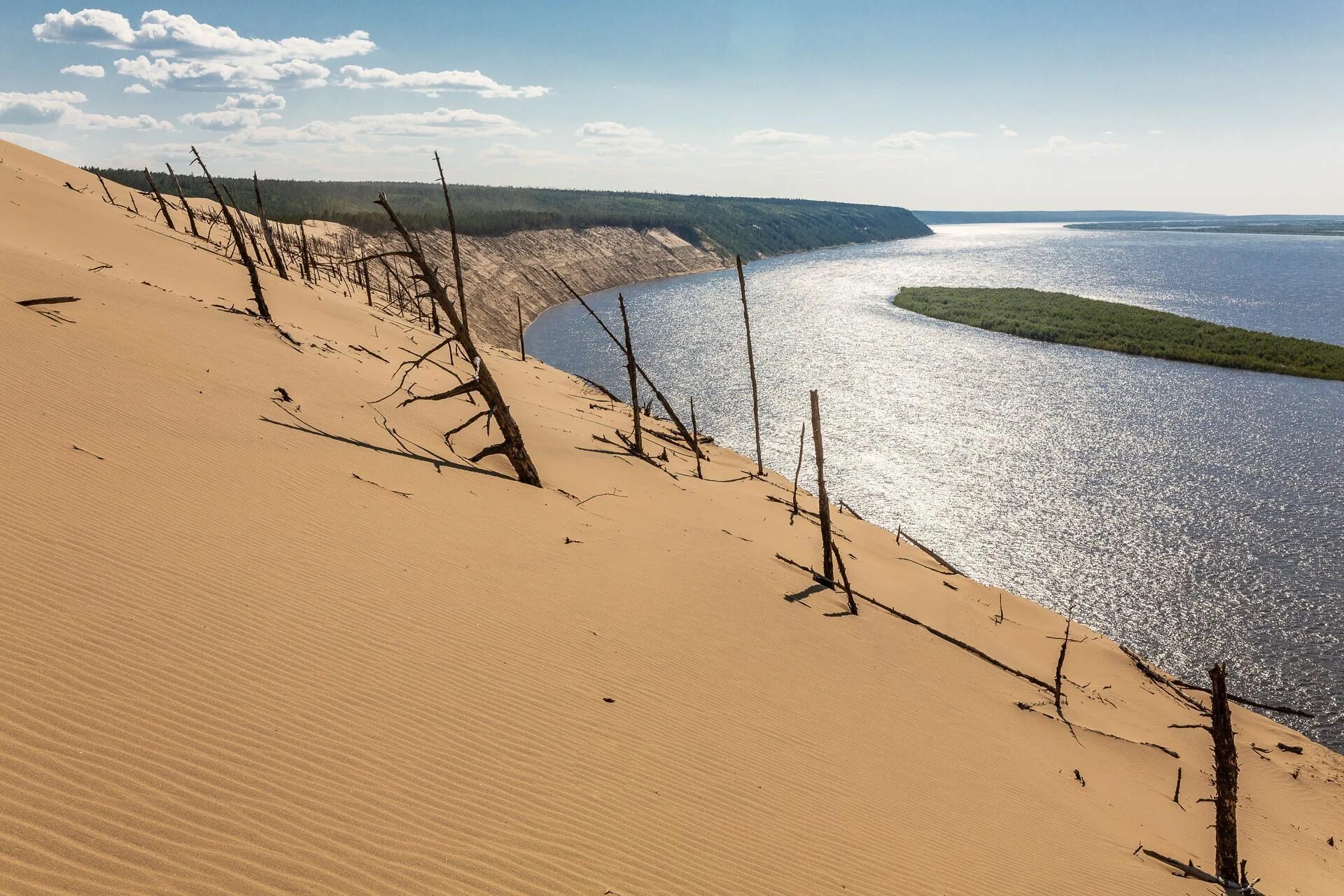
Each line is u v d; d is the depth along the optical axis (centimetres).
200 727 609
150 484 1027
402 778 638
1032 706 1489
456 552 1177
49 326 1502
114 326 1672
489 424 2112
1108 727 1568
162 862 479
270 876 497
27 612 669
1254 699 2078
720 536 1791
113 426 1176
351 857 536
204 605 785
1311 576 2712
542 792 688
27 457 972
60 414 1145
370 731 683
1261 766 1706
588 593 1190
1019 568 2780
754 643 1228
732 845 714
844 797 880
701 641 1161
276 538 999
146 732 584
